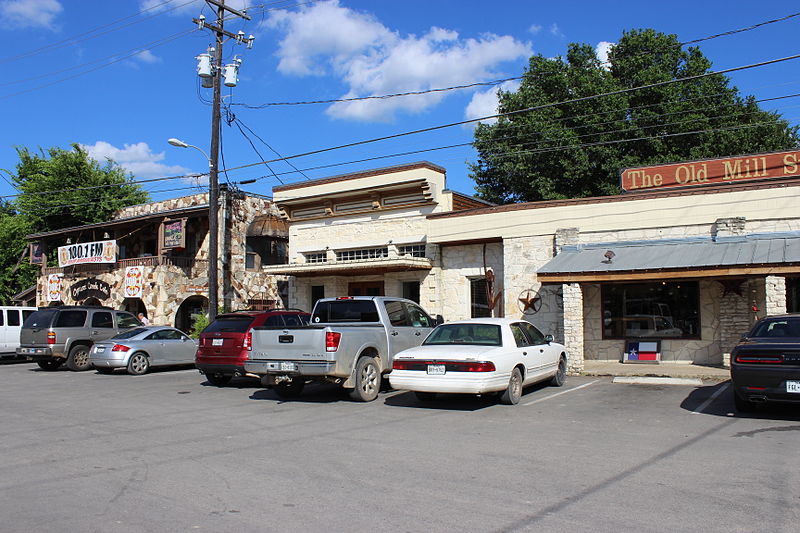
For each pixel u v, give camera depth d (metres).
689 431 8.66
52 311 19.61
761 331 10.34
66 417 10.42
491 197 33.84
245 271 29.23
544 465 6.87
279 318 15.13
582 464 6.90
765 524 4.94
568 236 18.08
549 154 29.86
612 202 17.84
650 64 30.30
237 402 12.12
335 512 5.33
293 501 5.66
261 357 11.91
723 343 16.23
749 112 29.94
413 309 14.06
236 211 29.08
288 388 12.62
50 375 18.17
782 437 8.20
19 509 5.48
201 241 29.39
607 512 5.26
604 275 15.34
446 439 8.30
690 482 6.13
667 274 14.64
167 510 5.43
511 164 30.89
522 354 11.46
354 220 23.67
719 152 29.05
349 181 23.55
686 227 16.77
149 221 29.12
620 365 16.97
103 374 18.25
